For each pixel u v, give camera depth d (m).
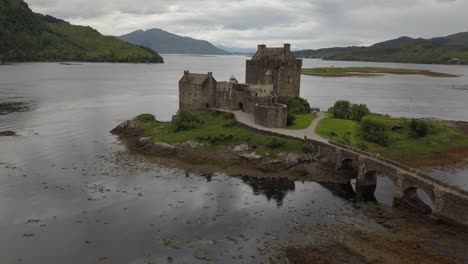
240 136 87.38
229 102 112.25
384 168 63.47
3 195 62.00
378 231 51.44
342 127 96.19
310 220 54.91
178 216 55.81
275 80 118.62
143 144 90.62
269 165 77.00
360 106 114.38
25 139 95.69
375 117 110.44
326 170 74.75
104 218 54.97
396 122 103.44
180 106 116.94
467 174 77.44
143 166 78.00
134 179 70.62
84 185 67.00
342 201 62.28
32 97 166.50
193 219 54.91
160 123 103.94
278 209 58.66
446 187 54.84
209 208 58.72
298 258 44.75
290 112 104.06
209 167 78.31
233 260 44.53
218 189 66.75
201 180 71.06
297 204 60.72
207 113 107.38
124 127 105.94
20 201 60.03
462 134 104.31
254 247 47.41
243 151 82.12
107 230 51.62
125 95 189.38
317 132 89.62
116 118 127.75
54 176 70.88
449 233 50.53
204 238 49.62
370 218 55.66
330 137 85.50
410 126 99.69
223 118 101.56
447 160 85.69
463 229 50.75
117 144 93.81
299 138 82.75
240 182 70.50
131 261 44.56
